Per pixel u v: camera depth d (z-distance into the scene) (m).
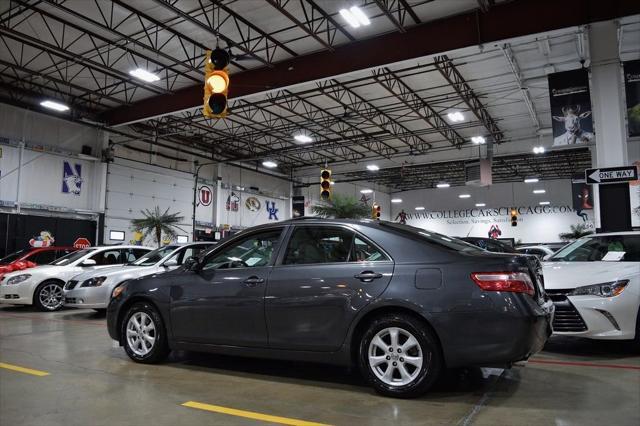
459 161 27.98
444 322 3.24
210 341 4.16
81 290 8.02
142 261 8.80
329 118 21.58
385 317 3.44
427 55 12.20
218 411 3.14
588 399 3.34
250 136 24.28
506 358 3.13
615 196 10.27
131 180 21.61
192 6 11.80
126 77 15.98
